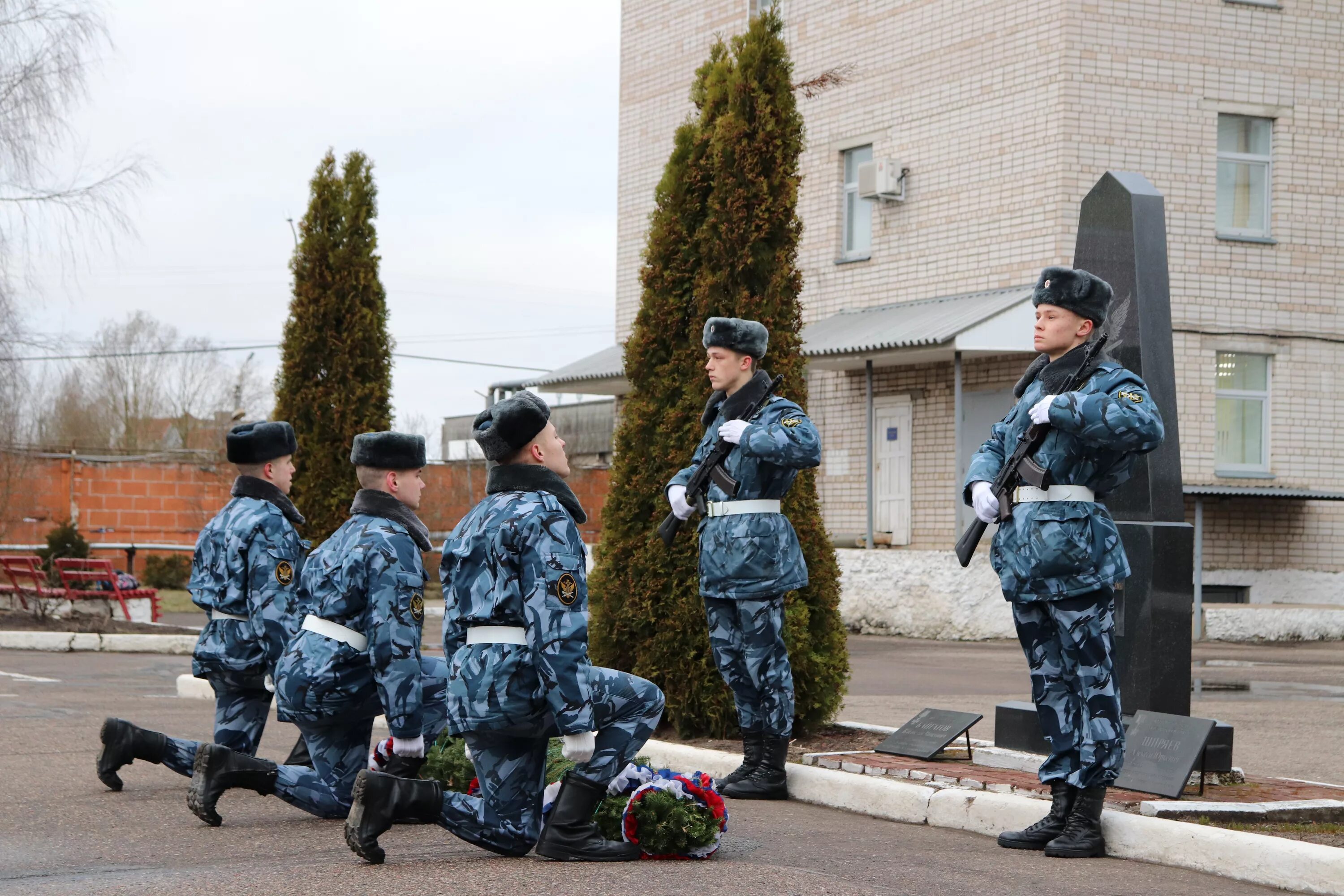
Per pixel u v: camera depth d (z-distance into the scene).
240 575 6.74
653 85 25.86
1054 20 19.06
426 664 6.46
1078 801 5.83
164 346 53.91
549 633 5.04
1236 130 20.08
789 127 8.69
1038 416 5.87
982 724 9.92
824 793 7.07
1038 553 5.84
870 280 21.62
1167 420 7.70
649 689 5.44
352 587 5.91
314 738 6.15
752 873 5.08
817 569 8.48
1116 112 19.17
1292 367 20.02
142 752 6.79
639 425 8.75
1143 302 7.80
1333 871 5.10
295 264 12.63
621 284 26.58
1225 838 5.46
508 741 5.29
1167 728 6.50
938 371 20.25
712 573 7.11
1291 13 20.02
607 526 8.84
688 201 8.84
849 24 22.05
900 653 16.41
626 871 5.07
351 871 5.04
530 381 25.34
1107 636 5.86
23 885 4.91
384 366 12.62
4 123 18.95
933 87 20.72
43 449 31.58
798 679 8.36
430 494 28.34
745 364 7.17
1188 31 19.52
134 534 27.98
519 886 4.77
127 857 5.49
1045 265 19.12
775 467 7.05
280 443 6.97
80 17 19.22
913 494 20.52
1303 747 9.16
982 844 6.05
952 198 20.42
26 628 17.59
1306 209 20.14
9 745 8.49
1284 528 20.09
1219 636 18.88
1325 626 19.14
